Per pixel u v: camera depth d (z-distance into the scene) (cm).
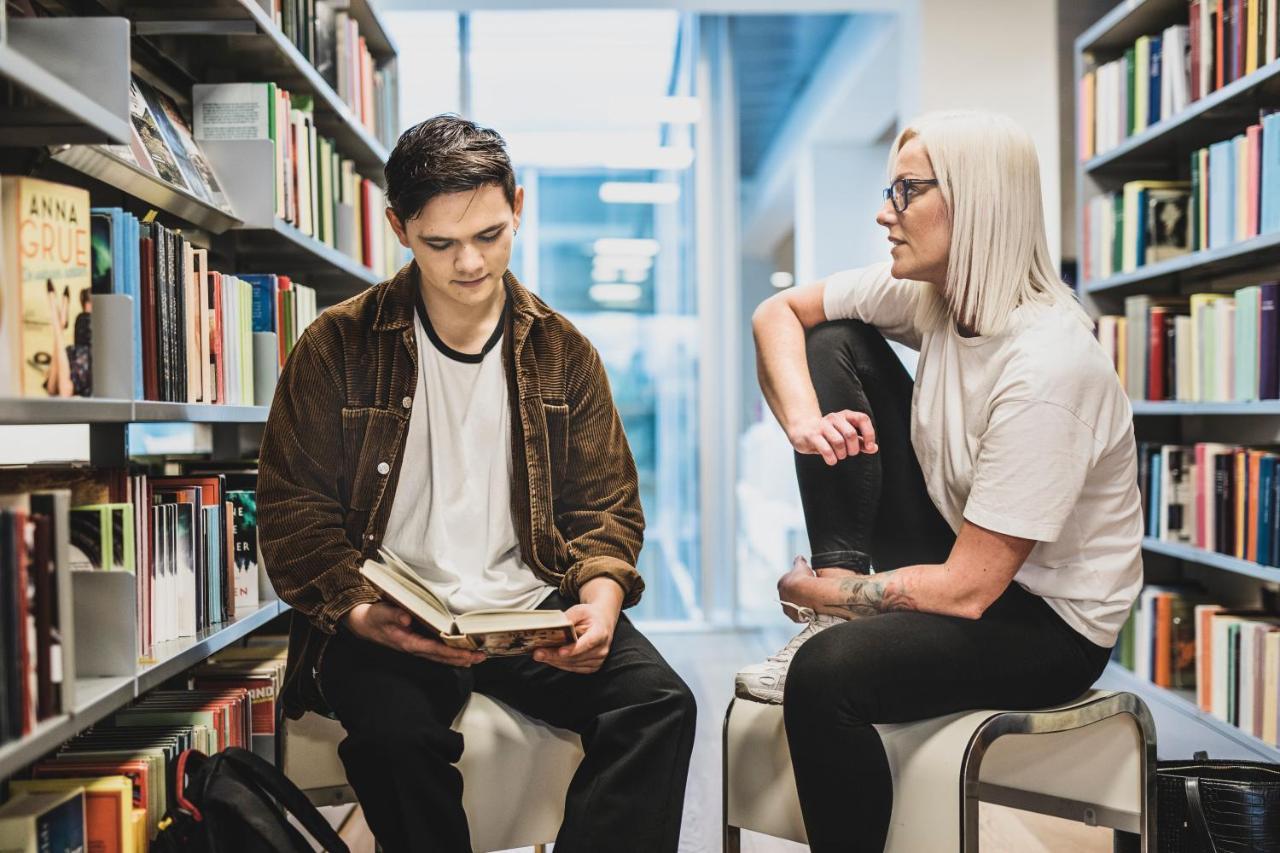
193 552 176
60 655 116
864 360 171
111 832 132
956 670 143
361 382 158
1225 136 326
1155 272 322
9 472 143
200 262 184
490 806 148
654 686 147
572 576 157
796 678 141
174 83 219
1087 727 151
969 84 446
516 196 155
